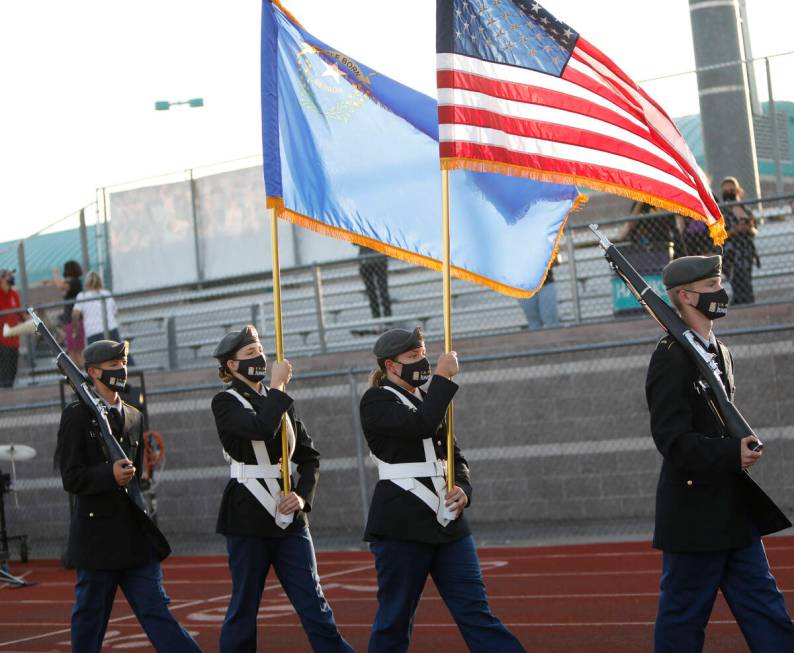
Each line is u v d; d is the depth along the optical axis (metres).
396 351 6.74
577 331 15.81
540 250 7.84
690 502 5.81
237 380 7.23
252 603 7.06
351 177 7.86
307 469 7.33
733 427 5.70
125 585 7.14
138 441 7.38
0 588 14.05
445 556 6.65
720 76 17.05
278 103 7.73
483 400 16.30
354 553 14.74
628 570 11.87
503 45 7.31
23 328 17.95
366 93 7.98
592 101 7.38
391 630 6.62
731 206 15.08
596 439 15.68
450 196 7.84
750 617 5.84
